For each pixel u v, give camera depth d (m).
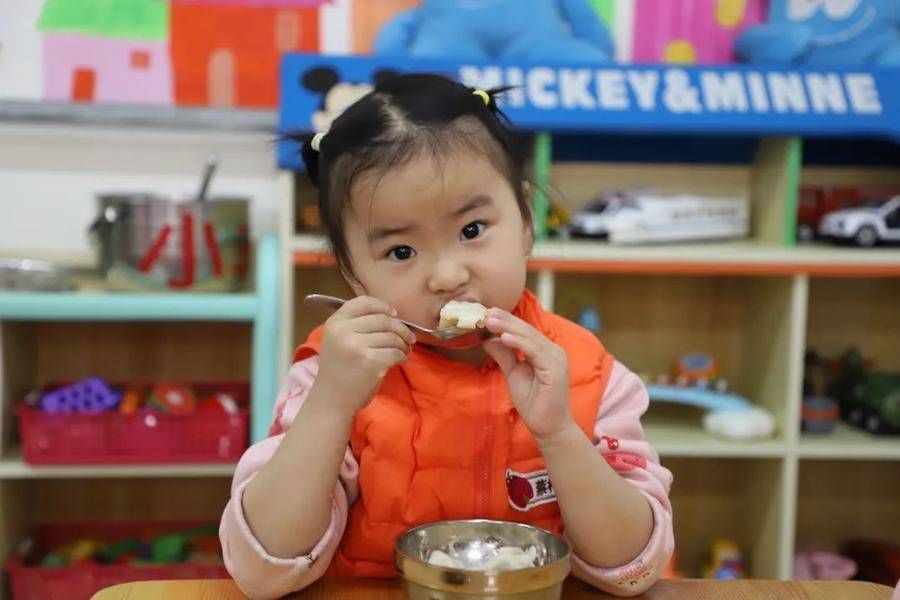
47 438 1.55
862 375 1.88
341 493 0.82
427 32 1.78
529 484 0.84
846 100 1.67
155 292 1.58
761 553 1.83
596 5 1.82
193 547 1.76
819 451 1.69
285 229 1.57
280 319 1.58
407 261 0.77
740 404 1.74
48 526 1.85
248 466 0.83
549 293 1.61
